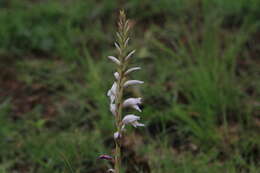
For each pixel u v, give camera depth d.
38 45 9.04
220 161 5.99
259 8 9.28
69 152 5.85
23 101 7.65
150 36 8.88
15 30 9.20
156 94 7.20
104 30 9.59
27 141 6.36
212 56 7.56
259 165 5.81
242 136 6.23
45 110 7.39
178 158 5.90
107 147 6.43
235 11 9.39
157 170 5.67
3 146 6.38
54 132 6.73
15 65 8.57
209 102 6.73
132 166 5.97
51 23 9.59
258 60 8.29
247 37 8.59
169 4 9.78
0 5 10.47
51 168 5.81
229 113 6.83
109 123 6.60
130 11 9.84
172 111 6.71
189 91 7.19
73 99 7.32
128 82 3.60
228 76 7.27
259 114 6.85
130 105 3.65
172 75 7.69
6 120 6.97
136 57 8.29
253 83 7.53
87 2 10.26
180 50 7.71
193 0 9.66
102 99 6.81
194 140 6.29
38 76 8.23
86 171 5.96
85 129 6.79
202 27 9.04
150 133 6.60
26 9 10.25
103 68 8.02
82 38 9.19
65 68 8.32
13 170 6.10
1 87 8.02
